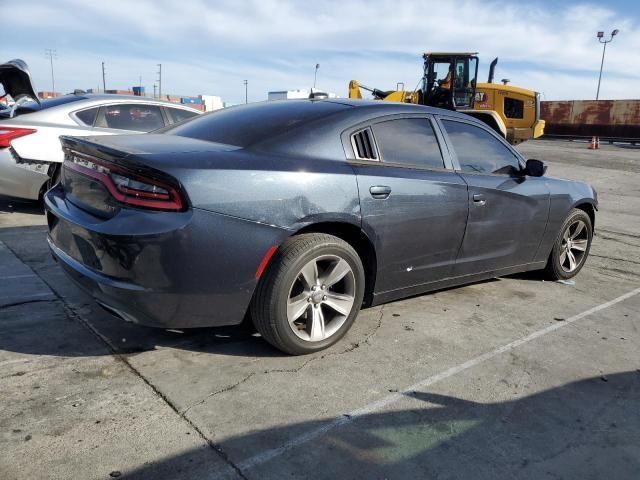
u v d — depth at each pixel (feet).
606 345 11.44
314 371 9.54
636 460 7.61
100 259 8.71
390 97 56.75
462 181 12.19
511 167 13.97
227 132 10.54
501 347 11.02
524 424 8.30
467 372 9.86
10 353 9.54
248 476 6.79
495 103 59.98
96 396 8.36
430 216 11.46
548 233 14.92
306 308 10.00
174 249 8.37
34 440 7.22
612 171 51.37
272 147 9.82
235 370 9.43
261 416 8.07
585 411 8.79
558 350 11.05
